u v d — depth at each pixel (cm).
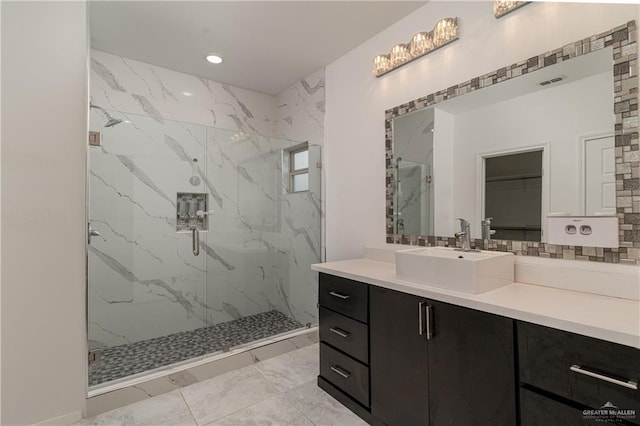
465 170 183
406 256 160
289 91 338
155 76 287
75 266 174
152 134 269
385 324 159
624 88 127
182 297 286
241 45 254
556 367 101
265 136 354
